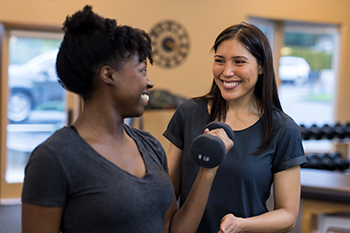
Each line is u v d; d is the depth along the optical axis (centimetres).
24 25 420
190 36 459
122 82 90
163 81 457
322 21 492
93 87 91
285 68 514
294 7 482
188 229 108
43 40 439
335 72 518
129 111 94
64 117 451
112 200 85
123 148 95
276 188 142
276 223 131
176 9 454
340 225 226
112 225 86
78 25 87
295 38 512
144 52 93
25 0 408
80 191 85
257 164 136
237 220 123
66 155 85
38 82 442
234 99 140
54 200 84
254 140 140
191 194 107
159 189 94
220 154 99
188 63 461
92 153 88
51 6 414
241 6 466
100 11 431
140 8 443
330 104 524
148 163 98
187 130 150
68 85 92
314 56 516
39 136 447
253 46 133
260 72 140
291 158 138
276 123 141
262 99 140
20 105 439
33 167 84
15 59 434
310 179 245
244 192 137
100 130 92
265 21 497
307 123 520
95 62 88
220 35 139
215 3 461
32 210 84
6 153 437
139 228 89
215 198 139
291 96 518
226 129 114
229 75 134
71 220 86
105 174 87
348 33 500
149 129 458
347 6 496
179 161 154
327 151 504
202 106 152
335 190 222
